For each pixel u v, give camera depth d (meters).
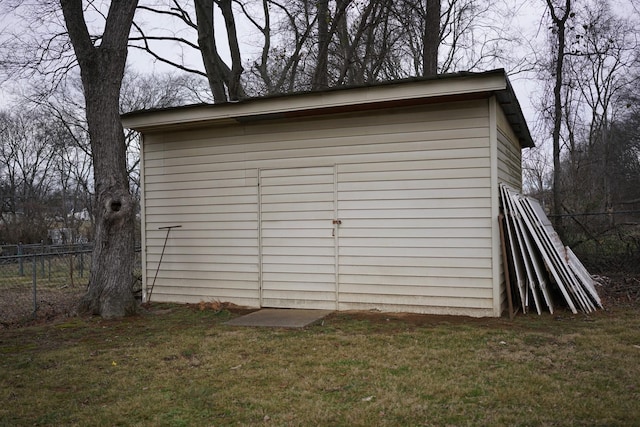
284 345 5.97
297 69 19.11
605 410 3.84
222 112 8.20
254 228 8.62
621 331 6.25
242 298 8.70
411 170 7.62
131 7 8.58
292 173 8.36
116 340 6.56
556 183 13.94
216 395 4.39
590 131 22.11
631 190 22.88
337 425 3.75
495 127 7.18
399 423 3.74
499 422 3.70
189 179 9.15
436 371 4.86
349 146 8.00
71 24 8.37
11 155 37.16
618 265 11.60
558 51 14.70
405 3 16.11
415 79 6.93
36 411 4.17
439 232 7.46
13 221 31.22
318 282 8.17
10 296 11.62
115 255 8.24
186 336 6.59
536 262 7.62
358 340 6.09
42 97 16.14
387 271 7.75
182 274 9.20
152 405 4.21
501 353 5.40
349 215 7.98
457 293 7.37
